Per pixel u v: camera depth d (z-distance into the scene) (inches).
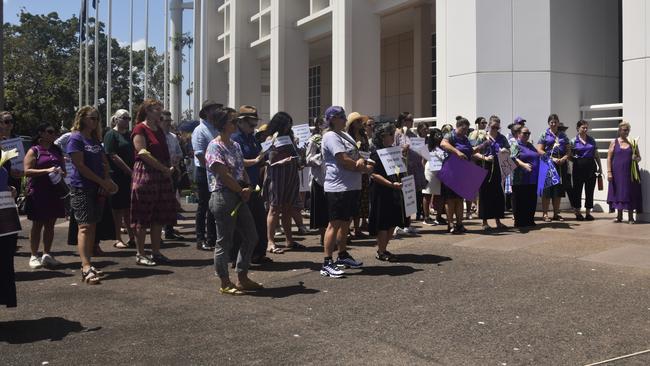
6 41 2153.1
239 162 254.2
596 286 251.9
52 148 324.8
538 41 497.4
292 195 346.0
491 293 245.3
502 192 399.5
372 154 308.0
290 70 906.1
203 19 1246.9
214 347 187.6
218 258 252.8
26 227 492.7
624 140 411.8
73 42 2438.5
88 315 225.3
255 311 228.2
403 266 298.7
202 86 1259.8
